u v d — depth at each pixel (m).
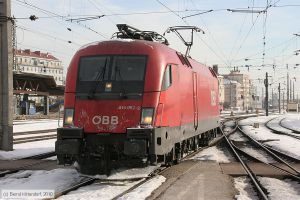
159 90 10.98
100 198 8.77
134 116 10.70
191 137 15.70
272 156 16.81
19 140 21.64
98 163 10.96
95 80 11.18
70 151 10.63
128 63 11.20
